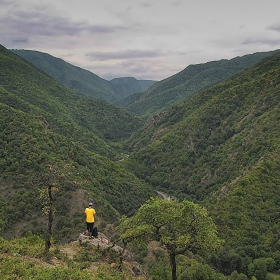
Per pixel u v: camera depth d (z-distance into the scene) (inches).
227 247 2454.5
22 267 717.9
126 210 3144.7
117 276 796.0
